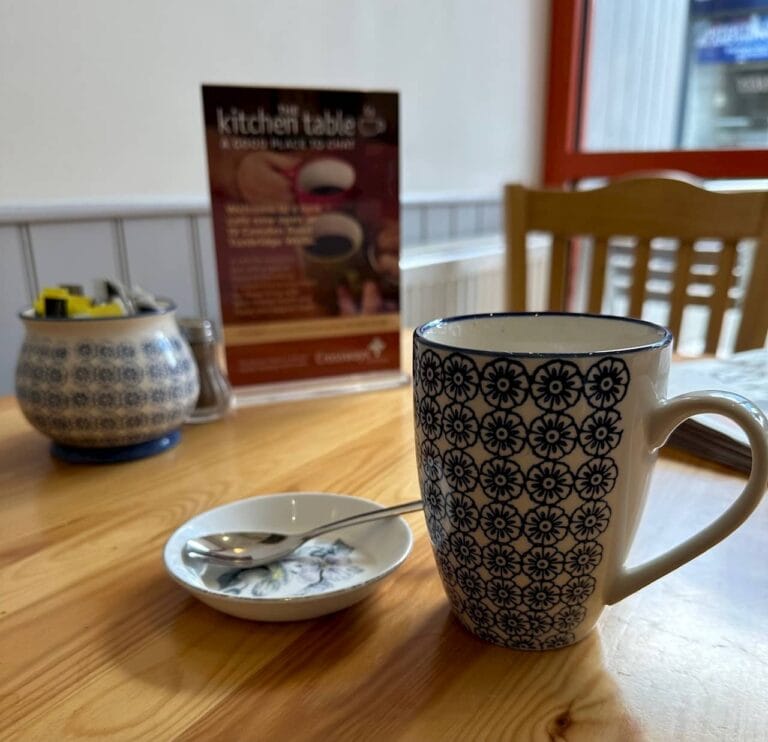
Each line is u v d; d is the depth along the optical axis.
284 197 0.68
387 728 0.27
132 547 0.42
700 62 1.77
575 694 0.29
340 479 0.51
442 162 1.63
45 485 0.51
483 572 0.31
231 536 0.41
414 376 0.32
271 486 0.50
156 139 1.02
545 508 0.29
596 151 1.97
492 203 1.86
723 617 0.34
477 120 1.72
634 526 0.31
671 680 0.30
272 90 0.65
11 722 0.27
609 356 0.27
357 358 0.75
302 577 0.37
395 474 0.52
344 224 0.71
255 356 0.71
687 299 1.17
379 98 0.69
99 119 0.95
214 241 0.67
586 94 2.01
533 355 0.27
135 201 1.00
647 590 0.37
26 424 0.66
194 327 0.64
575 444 0.28
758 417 0.28
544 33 1.93
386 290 0.74
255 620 0.34
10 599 0.36
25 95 0.87
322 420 0.65
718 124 1.78
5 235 0.88
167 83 1.02
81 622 0.34
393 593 0.36
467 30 1.61
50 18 0.87
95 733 0.27
